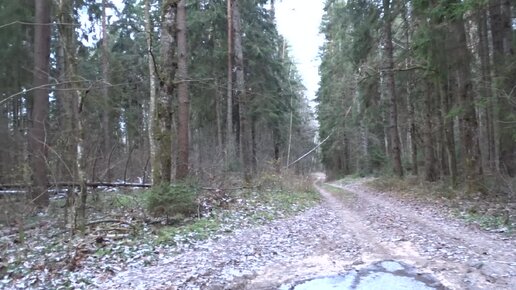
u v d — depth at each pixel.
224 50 25.27
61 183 11.97
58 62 22.33
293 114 42.59
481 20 16.59
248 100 26.84
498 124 15.05
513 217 11.61
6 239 10.11
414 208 15.70
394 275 7.04
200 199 14.23
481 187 16.38
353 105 39.28
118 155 22.45
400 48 26.53
